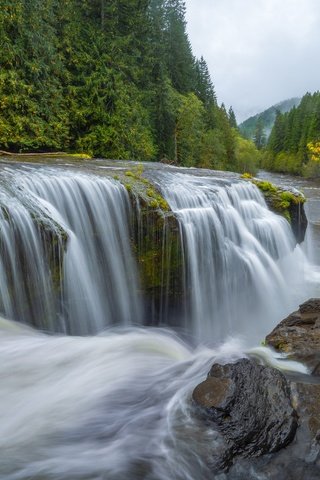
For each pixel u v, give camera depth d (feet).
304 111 281.54
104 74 62.08
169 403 11.87
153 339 18.95
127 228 24.70
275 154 308.19
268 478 9.33
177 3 158.71
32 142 49.62
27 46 49.83
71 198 22.95
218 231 29.45
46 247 20.36
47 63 54.65
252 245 32.50
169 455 9.96
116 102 62.80
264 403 10.73
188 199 28.73
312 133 237.25
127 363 15.37
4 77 45.37
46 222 20.57
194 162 121.29
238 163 173.37
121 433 10.96
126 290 24.50
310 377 14.17
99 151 61.00
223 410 10.55
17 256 19.24
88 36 65.46
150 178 30.30
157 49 111.24
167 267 26.00
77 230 22.86
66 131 55.31
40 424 11.63
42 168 28.04
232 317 30.73
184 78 131.64
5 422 11.72
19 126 46.83
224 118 176.04
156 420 11.15
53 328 20.83
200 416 10.80
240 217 32.24
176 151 110.32
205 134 132.57
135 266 24.80
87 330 22.53
